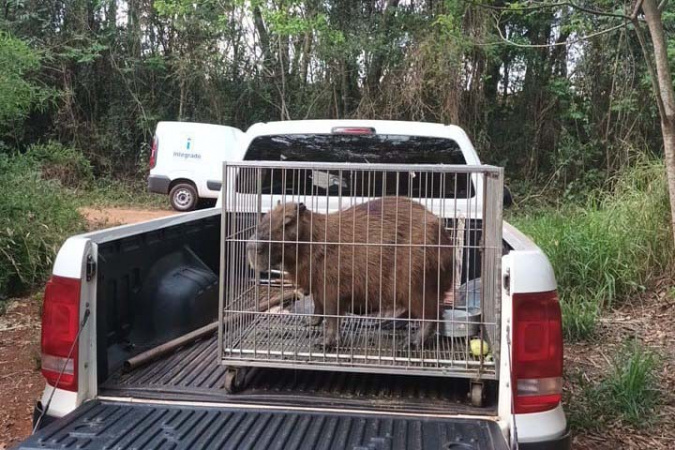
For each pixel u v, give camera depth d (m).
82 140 19.88
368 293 3.07
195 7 18.59
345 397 2.83
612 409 4.68
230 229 3.07
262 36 19.25
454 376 2.76
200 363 3.22
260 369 3.13
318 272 3.04
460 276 3.45
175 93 20.06
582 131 16.66
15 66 8.88
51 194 9.21
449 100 16.08
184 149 15.50
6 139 18.80
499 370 2.68
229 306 3.02
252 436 2.50
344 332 3.20
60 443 2.40
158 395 2.82
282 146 5.11
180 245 3.91
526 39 16.56
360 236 3.06
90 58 18.66
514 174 17.20
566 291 7.20
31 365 5.59
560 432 2.58
